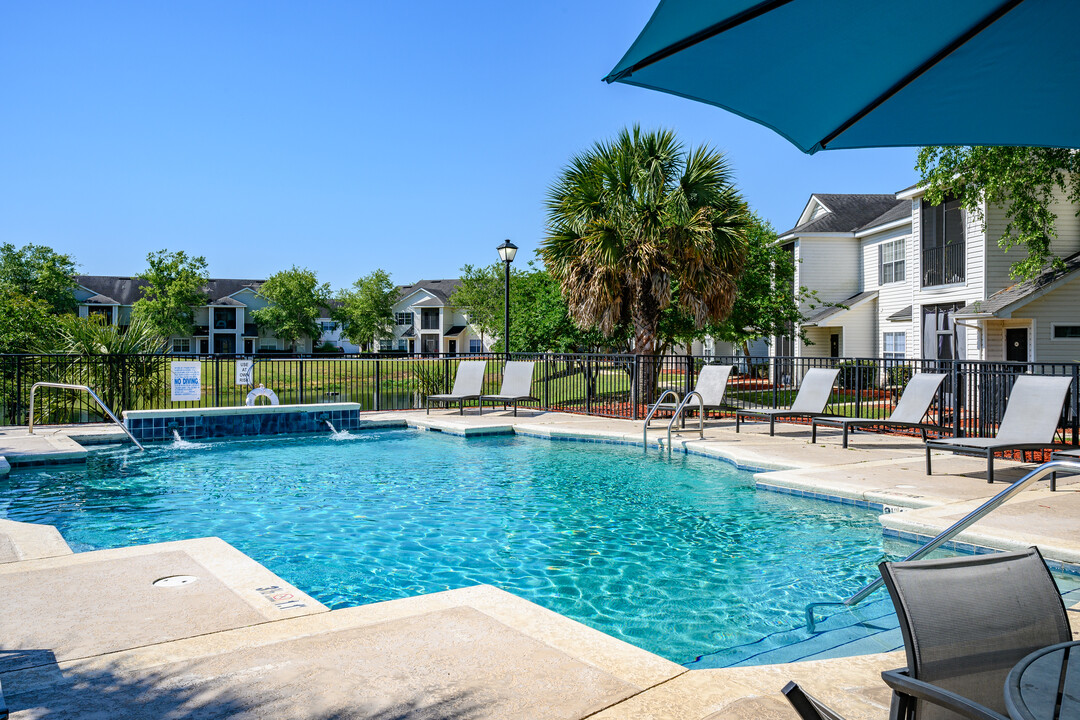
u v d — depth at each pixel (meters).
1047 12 2.31
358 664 2.74
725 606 4.10
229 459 9.38
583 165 15.22
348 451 10.14
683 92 2.71
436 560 5.03
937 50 2.49
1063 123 3.05
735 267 15.15
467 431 11.52
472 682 2.59
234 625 3.16
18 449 8.78
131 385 13.56
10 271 54.09
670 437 9.62
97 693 2.48
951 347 18.88
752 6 2.15
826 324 24.16
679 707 2.42
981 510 3.33
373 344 68.69
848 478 6.97
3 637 3.01
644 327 15.39
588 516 6.29
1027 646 1.69
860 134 3.12
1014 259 17.09
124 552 4.35
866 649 3.21
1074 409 8.19
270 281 65.50
